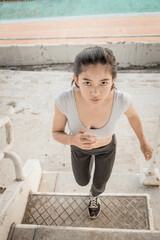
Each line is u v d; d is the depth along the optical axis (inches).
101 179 69.5
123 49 253.4
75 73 44.8
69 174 114.4
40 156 134.0
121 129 150.3
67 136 56.9
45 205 91.5
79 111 53.7
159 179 102.0
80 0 1101.7
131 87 213.2
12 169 119.6
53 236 67.2
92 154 63.9
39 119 162.9
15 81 231.5
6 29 749.3
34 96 202.7
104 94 45.5
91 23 731.4
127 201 92.4
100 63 41.2
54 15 970.1
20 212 83.0
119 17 751.1
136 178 108.1
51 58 273.1
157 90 205.0
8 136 75.3
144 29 665.6
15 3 1102.4
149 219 86.0
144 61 259.6
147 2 1034.1
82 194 95.5
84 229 68.1
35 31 712.4
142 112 175.0
